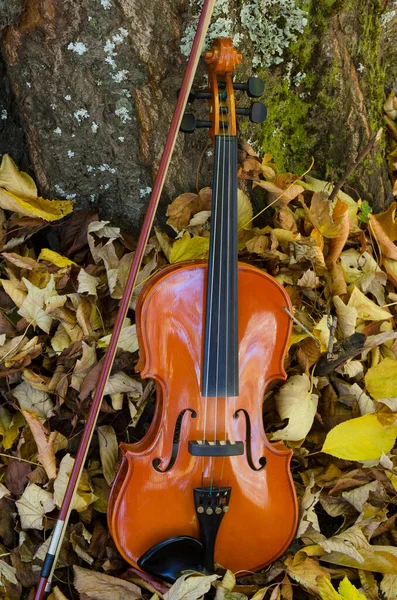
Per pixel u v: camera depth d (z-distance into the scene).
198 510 1.16
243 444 1.17
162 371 1.17
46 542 1.21
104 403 1.26
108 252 1.27
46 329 1.25
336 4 1.32
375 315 1.32
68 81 1.24
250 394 1.19
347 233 1.31
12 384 1.28
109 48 1.22
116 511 1.15
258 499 1.18
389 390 1.28
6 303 1.28
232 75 1.28
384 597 1.20
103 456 1.25
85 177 1.30
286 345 1.20
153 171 1.29
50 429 1.27
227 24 1.25
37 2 1.19
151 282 1.16
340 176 1.41
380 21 1.42
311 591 1.18
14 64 1.23
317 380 1.28
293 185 1.32
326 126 1.38
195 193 1.32
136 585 1.17
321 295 1.33
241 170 1.31
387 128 1.46
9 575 1.20
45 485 1.22
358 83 1.39
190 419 1.17
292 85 1.35
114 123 1.26
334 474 1.27
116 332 1.16
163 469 1.16
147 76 1.25
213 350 1.17
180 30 1.24
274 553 1.20
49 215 1.26
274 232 1.30
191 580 1.11
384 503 1.27
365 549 1.21
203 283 1.17
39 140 1.28
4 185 1.27
